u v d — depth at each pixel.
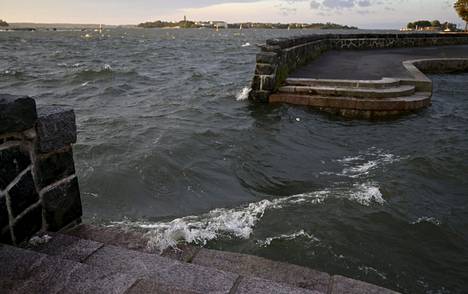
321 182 7.31
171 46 73.25
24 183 3.37
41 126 3.42
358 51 27.11
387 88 13.11
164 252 3.62
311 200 6.28
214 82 22.33
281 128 10.96
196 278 2.93
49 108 3.71
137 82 22.67
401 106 12.18
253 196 6.79
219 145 9.39
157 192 6.93
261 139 9.96
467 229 5.70
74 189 3.99
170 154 8.56
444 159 8.21
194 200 6.63
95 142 9.56
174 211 6.22
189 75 26.17
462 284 4.52
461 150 8.84
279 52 13.66
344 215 5.80
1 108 2.95
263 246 4.92
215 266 3.39
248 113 12.82
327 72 16.05
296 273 3.29
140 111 13.99
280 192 6.95
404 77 14.48
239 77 24.91
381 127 11.24
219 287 2.80
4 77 24.66
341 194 6.49
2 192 3.17
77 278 2.65
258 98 13.79
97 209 6.29
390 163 8.16
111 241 3.79
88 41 93.38
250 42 97.50
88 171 7.64
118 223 5.66
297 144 9.70
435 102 14.56
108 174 7.46
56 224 3.80
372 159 8.55
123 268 3.10
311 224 5.51
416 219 5.84
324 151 9.23
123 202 6.56
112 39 108.50
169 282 2.88
